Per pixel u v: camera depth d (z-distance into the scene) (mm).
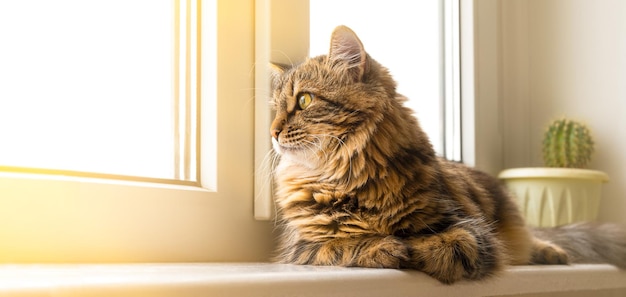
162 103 1026
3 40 901
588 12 1379
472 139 1330
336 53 1056
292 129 1041
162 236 945
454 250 901
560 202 1287
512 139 1414
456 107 1346
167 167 1021
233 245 1014
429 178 1012
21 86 913
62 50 950
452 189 1044
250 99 1045
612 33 1353
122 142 995
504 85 1411
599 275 1110
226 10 1021
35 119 922
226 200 1008
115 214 910
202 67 1021
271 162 1055
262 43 1054
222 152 1007
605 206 1353
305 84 1058
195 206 975
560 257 1172
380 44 1284
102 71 984
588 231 1218
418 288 861
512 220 1181
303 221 1005
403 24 1315
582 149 1303
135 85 1011
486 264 932
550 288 1026
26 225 853
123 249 914
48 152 931
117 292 667
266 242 1048
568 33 1397
